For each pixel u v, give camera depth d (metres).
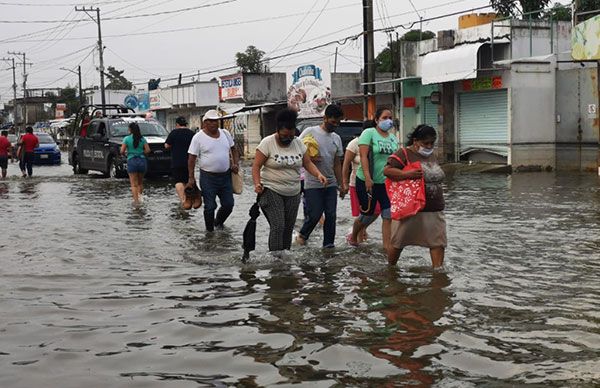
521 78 22.53
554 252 8.35
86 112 27.61
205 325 5.57
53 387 4.33
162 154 21.61
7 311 6.04
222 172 10.49
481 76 23.86
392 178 7.36
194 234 10.23
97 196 16.52
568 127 22.52
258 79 41.72
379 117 8.48
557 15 27.56
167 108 52.34
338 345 5.03
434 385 4.26
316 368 4.59
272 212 8.21
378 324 5.52
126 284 7.00
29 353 4.97
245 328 5.47
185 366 4.68
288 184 8.23
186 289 6.76
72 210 13.51
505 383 4.28
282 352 4.91
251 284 6.93
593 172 21.38
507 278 7.01
